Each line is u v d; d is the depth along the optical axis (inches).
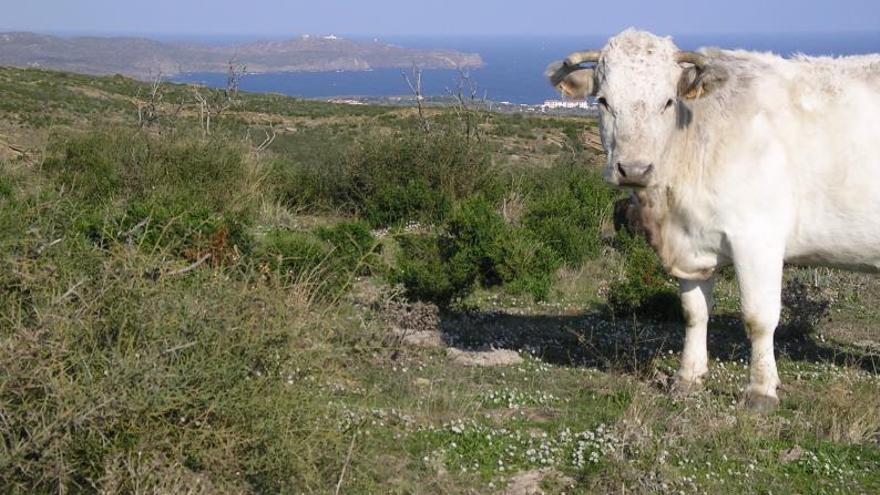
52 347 158.4
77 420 154.0
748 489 202.8
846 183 249.0
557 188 622.8
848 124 249.8
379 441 209.8
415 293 362.0
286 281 240.8
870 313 391.9
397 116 1690.5
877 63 257.9
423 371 277.1
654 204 258.8
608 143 239.3
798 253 260.5
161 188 519.5
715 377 286.8
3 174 448.8
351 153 639.1
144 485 161.2
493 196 622.8
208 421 169.0
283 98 2091.5
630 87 235.0
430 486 195.5
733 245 251.3
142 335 168.1
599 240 498.3
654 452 212.1
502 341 325.7
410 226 554.6
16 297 171.5
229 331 173.6
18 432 156.2
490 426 232.4
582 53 251.8
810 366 303.3
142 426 160.9
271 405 171.0
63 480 155.9
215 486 168.7
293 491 176.6
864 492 204.5
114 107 1362.0
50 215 211.0
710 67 237.1
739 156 247.8
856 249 255.3
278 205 569.3
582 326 349.7
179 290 175.8
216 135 618.8
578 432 229.9
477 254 417.1
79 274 176.9
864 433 235.6
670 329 354.0
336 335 223.3
